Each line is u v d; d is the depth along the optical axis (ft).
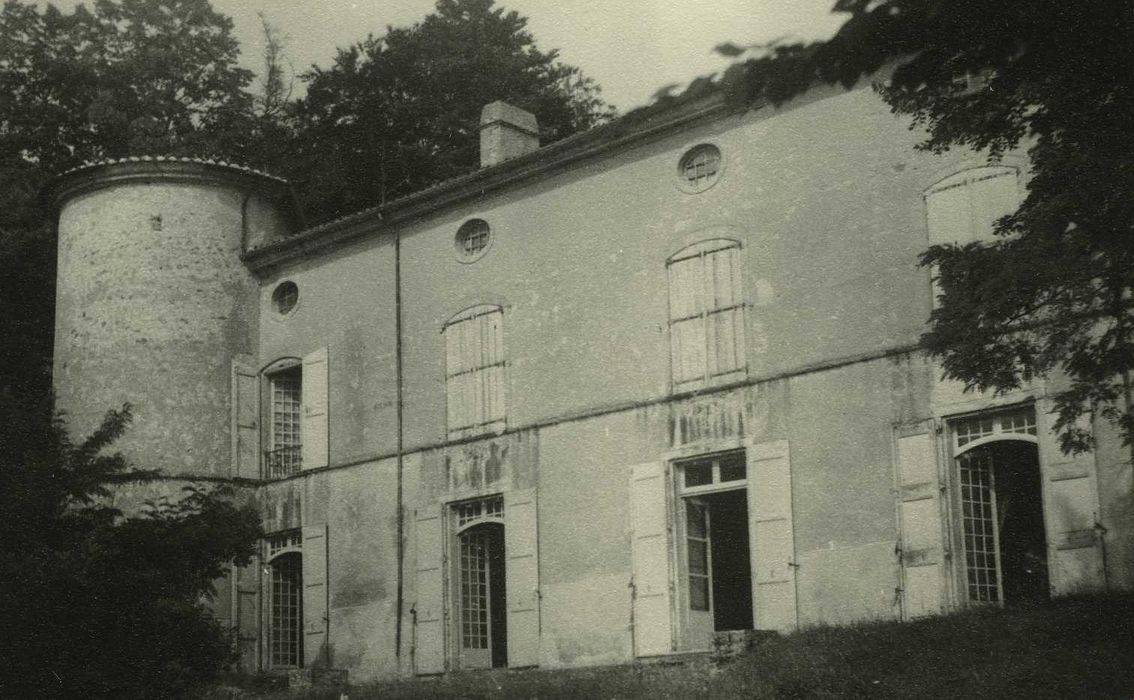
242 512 58.44
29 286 95.25
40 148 101.24
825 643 49.96
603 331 66.85
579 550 65.41
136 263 81.61
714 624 66.54
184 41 106.32
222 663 58.44
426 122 109.81
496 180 72.13
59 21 103.35
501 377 70.64
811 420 58.90
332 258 80.64
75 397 81.15
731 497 69.56
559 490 66.85
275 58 115.96
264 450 82.28
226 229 83.76
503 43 112.16
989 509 55.36
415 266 76.07
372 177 109.40
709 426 61.98
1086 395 38.99
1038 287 38.01
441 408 73.10
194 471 79.51
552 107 110.32
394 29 110.11
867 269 58.49
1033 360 40.34
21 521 53.16
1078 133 32.35
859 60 24.40
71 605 51.29
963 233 55.93
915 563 54.75
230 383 81.76
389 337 76.54
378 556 74.18
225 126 107.14
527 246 70.90
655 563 62.44
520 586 67.21
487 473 70.03
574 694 52.34
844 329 58.75
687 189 64.95
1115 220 34.58
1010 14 24.72
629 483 64.23
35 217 95.50
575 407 67.10
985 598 54.49
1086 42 25.64
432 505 72.18
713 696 47.44
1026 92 30.63
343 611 75.05
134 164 82.23
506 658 74.08
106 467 56.85
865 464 57.00
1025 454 56.34
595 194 68.49
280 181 86.02
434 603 71.05
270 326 83.30
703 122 64.59
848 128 60.13
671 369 64.03
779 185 61.93
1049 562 51.47
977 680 41.52
